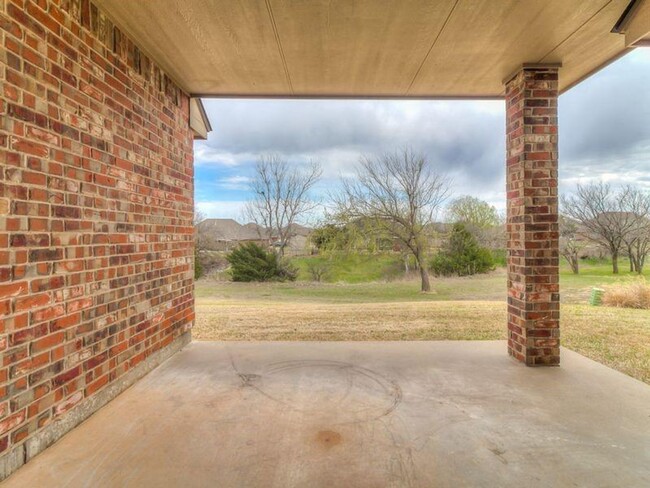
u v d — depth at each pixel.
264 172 18.81
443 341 4.35
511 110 3.72
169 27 2.83
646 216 12.87
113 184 2.75
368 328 6.04
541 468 1.89
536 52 3.24
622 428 2.29
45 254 2.08
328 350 3.98
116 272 2.78
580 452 2.03
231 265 16.72
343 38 3.02
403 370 3.35
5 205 1.82
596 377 3.15
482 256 15.08
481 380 3.09
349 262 15.66
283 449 2.07
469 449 2.06
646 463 1.93
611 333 5.07
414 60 3.43
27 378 1.95
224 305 9.77
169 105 3.74
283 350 3.98
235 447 2.09
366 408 2.58
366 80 3.91
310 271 16.48
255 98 4.41
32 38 1.99
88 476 1.82
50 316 2.12
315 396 2.79
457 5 2.55
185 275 4.11
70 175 2.28
